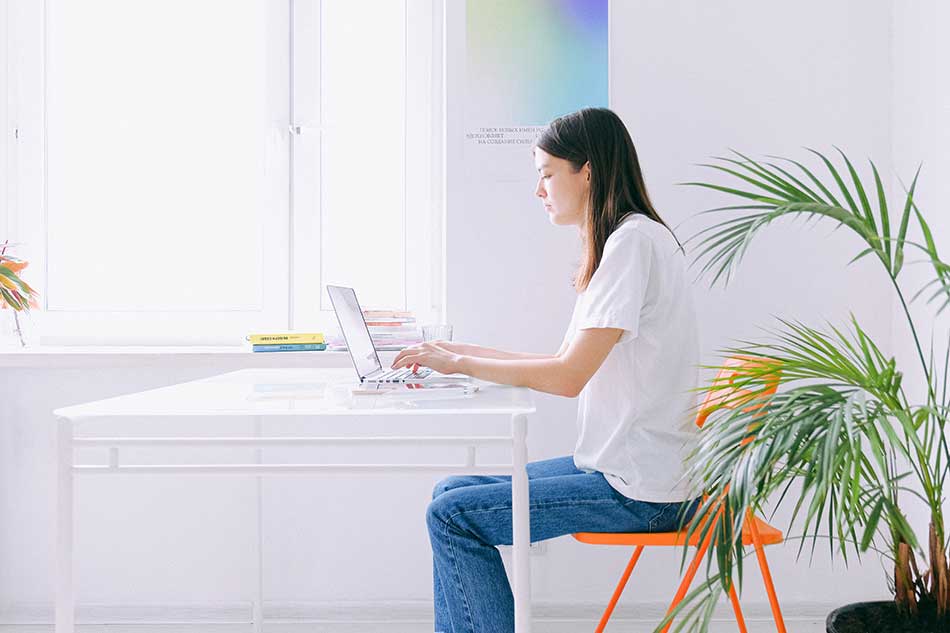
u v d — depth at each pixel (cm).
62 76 270
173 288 272
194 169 271
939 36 219
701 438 148
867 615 155
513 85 253
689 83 252
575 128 180
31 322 268
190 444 143
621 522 165
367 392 164
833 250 252
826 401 134
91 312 270
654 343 168
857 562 253
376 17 270
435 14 268
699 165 243
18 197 268
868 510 197
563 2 252
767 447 129
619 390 169
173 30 270
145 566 258
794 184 252
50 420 256
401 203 271
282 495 257
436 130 269
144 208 271
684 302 173
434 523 162
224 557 258
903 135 242
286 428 256
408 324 237
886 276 251
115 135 271
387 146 271
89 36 270
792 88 252
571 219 186
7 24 267
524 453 143
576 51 252
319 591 258
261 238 269
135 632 249
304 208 270
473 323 253
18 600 257
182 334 270
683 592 166
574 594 254
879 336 252
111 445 142
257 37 270
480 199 253
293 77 268
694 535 163
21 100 268
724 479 133
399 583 258
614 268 167
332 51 270
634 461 165
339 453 257
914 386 233
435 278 270
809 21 252
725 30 252
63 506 140
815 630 244
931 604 151
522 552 144
